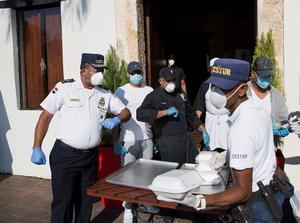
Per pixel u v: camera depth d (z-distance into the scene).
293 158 4.39
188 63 8.00
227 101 2.14
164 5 6.04
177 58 7.46
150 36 5.31
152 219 4.11
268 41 4.26
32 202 4.89
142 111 3.82
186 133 3.96
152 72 5.37
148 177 2.71
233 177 2.13
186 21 7.64
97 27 5.20
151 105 3.92
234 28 7.49
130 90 4.23
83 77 3.51
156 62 5.57
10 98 5.92
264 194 2.14
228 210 2.20
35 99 5.99
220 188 2.35
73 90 3.49
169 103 3.88
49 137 5.60
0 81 5.97
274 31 4.32
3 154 6.04
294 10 4.24
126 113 3.62
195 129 4.16
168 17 6.32
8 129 5.96
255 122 2.09
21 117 5.84
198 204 2.01
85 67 3.46
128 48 5.04
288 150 4.40
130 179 2.67
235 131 2.07
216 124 3.99
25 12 5.91
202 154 2.57
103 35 5.18
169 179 2.12
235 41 7.54
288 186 2.25
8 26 5.83
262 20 4.36
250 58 7.35
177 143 3.90
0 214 4.54
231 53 7.60
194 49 7.92
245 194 2.01
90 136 3.48
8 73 5.90
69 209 3.63
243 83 2.12
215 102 2.16
